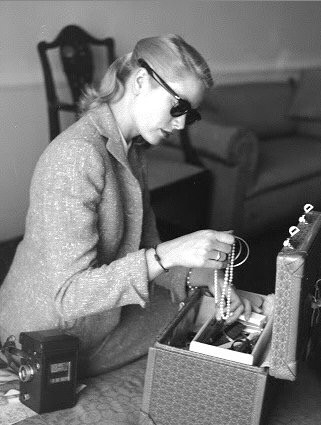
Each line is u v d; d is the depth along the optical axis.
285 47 6.62
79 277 1.83
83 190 1.85
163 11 5.11
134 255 1.82
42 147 4.38
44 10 4.24
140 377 2.06
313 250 1.73
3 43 4.05
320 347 2.03
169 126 1.95
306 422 1.81
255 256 4.26
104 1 4.62
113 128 1.97
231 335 1.88
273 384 1.72
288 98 5.93
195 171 4.40
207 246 1.77
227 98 5.40
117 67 1.99
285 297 1.56
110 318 2.07
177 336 1.88
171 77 1.85
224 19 5.76
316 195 5.11
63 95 4.50
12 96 4.14
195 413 1.66
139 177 2.28
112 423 1.79
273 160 5.00
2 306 2.16
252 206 4.67
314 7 6.84
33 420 1.77
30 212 1.99
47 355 1.75
